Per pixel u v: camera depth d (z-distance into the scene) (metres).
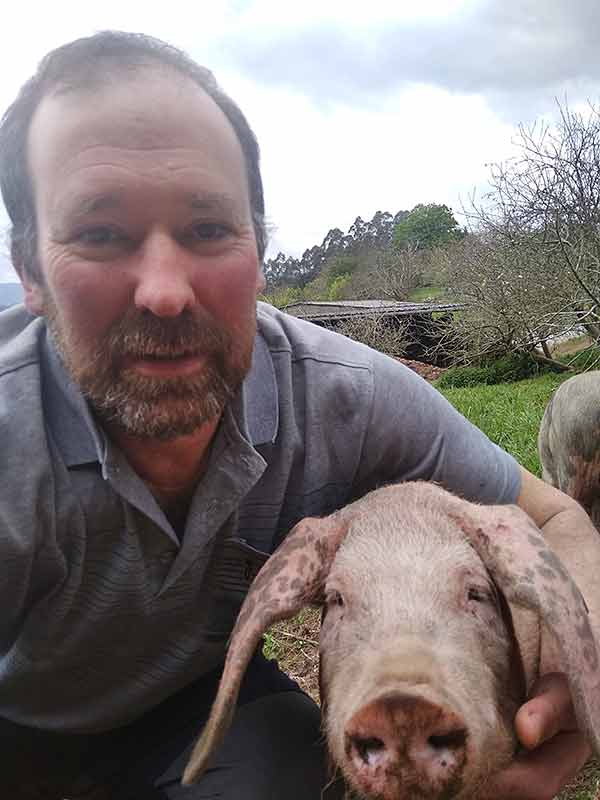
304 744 0.52
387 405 0.56
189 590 0.50
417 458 0.57
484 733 0.40
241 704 0.55
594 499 0.88
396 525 0.48
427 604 0.43
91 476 0.46
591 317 3.42
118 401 0.43
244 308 0.44
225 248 0.43
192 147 0.42
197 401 0.43
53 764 0.59
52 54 0.43
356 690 0.38
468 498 0.58
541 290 3.52
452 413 0.59
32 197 0.44
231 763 0.50
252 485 0.48
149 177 0.41
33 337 0.49
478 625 0.45
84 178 0.41
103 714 0.54
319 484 0.55
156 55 0.43
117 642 0.51
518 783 0.45
